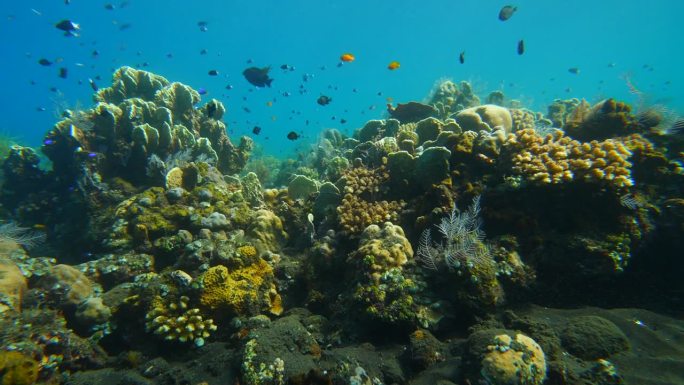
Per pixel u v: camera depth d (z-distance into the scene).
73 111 9.29
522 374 2.90
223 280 4.61
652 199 4.96
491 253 4.39
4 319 3.84
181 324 4.21
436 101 14.95
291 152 24.89
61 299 4.62
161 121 9.04
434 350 3.60
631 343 3.57
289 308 5.19
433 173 5.53
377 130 9.81
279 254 6.20
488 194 5.00
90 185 8.03
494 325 3.82
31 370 3.25
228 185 8.92
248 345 3.65
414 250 5.15
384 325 4.01
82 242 7.32
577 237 4.38
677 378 3.08
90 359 4.09
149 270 5.80
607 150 4.85
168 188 7.50
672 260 4.55
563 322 3.86
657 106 6.53
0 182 10.44
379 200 6.19
